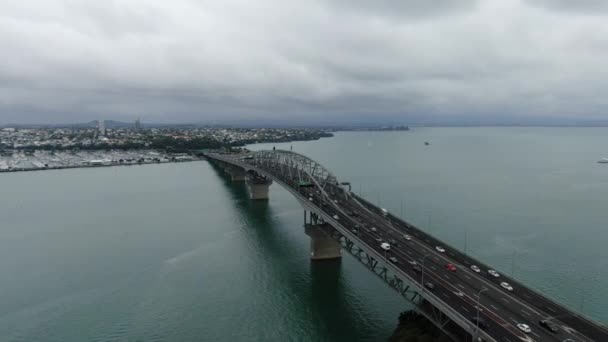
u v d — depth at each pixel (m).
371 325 77.12
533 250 113.44
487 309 59.12
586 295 88.06
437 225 137.62
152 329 78.00
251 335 75.38
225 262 110.94
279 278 99.62
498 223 139.12
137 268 107.69
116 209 176.00
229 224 149.25
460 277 70.31
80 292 94.06
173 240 130.88
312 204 117.06
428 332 64.75
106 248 123.81
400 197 183.00
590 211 154.00
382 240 88.75
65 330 78.31
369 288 92.44
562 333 53.28
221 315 82.56
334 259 110.56
